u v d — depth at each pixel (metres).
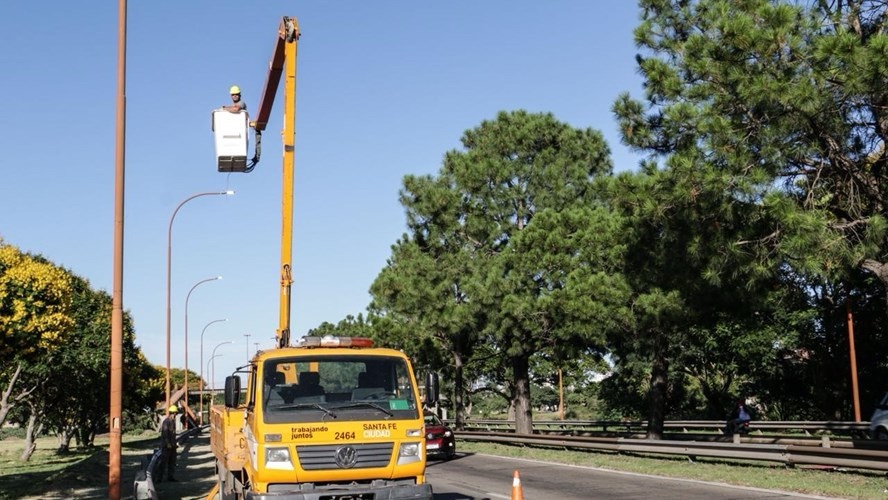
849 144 15.78
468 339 42.38
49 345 24.14
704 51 15.58
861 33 15.96
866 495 13.52
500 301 29.91
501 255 31.16
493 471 21.75
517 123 34.47
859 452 15.93
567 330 28.02
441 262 34.38
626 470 20.27
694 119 15.77
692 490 15.43
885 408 24.00
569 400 87.94
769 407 46.66
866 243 15.16
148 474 14.41
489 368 59.88
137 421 101.12
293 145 13.77
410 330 39.97
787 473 17.33
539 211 33.06
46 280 24.17
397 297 34.28
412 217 36.03
